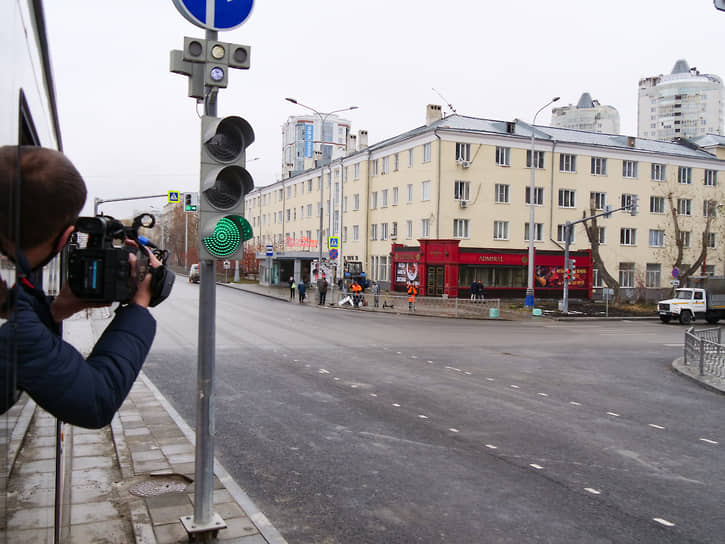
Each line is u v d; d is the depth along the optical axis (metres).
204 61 3.90
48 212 1.39
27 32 2.10
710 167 49.25
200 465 4.11
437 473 5.86
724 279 30.42
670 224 46.97
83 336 14.94
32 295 1.53
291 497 5.16
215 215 3.94
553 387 10.84
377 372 11.67
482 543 4.34
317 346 15.38
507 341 18.52
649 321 30.94
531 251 32.56
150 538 4.04
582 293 43.50
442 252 39.28
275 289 46.38
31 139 2.48
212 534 4.07
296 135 139.75
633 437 7.48
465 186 40.72
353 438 7.02
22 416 1.69
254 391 9.52
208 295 4.05
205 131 3.90
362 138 53.75
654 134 154.00
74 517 4.40
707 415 9.00
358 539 4.36
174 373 10.89
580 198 44.16
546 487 5.55
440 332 20.55
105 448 6.14
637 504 5.18
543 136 44.31
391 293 42.12
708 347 12.99
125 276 1.62
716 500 5.32
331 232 53.38
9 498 1.46
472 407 8.86
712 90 147.25
